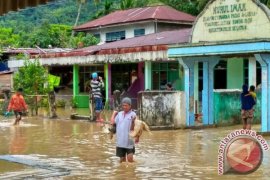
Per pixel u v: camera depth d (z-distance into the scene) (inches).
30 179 392.8
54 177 402.9
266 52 677.9
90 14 2743.6
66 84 1433.3
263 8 687.7
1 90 1451.8
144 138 663.1
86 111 1169.4
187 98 789.9
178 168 441.4
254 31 697.0
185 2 1900.8
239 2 709.3
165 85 1135.0
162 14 1536.7
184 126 785.6
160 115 772.6
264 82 692.7
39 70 1138.0
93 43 1704.0
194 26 764.0
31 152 547.5
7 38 2262.6
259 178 392.8
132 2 2049.7
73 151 551.5
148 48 1036.5
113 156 513.7
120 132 470.6
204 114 809.5
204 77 812.0
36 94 1125.1
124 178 399.2
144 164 463.2
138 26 1568.7
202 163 466.3
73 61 1226.6
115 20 1638.8
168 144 601.6
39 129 794.8
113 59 1115.9
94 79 928.3
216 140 638.5
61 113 1117.1
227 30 724.0
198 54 744.3
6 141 644.7
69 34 2260.1
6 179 390.0
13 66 1397.6
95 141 637.9
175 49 776.9
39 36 2129.7
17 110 879.1
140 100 769.6
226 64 1117.7
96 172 425.7
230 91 842.8
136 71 1227.9
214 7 737.6
